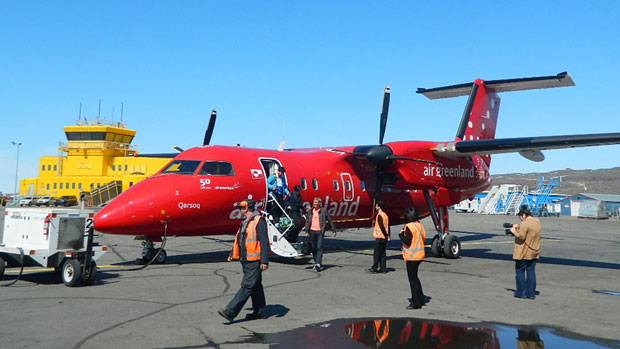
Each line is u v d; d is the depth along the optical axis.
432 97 18.09
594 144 11.95
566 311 6.79
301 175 13.12
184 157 11.53
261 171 12.11
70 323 5.73
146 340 5.09
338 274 10.05
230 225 11.71
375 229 10.32
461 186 15.34
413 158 14.10
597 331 5.74
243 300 5.79
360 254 14.19
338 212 14.22
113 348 4.79
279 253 11.17
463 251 15.78
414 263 6.80
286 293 7.87
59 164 51.25
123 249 15.02
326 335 5.41
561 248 17.58
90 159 50.59
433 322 6.05
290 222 11.88
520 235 7.65
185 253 13.76
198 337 5.24
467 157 15.70
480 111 16.52
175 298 7.27
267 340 5.18
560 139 12.11
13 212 9.08
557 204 65.12
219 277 9.26
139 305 6.77
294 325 5.81
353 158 14.76
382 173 13.94
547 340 5.36
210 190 11.01
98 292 7.70
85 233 8.55
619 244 19.55
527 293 7.75
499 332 5.64
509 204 59.94
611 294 8.17
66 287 8.14
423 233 6.93
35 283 8.55
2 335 5.20
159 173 11.17
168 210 10.45
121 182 48.44
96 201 47.41
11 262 9.02
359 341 5.20
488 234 24.84
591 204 53.97
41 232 8.46
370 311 6.60
